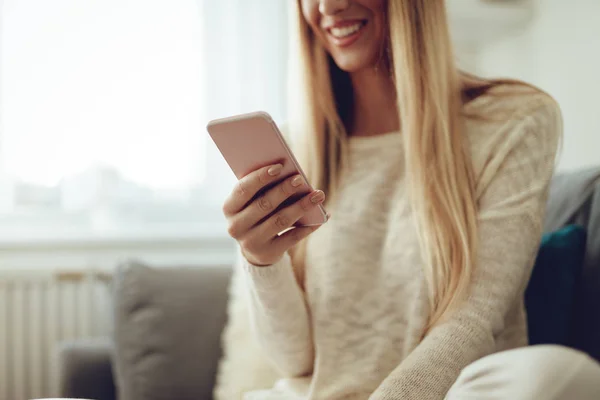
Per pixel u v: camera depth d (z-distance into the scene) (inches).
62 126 90.4
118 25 91.8
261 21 95.1
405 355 39.3
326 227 44.8
